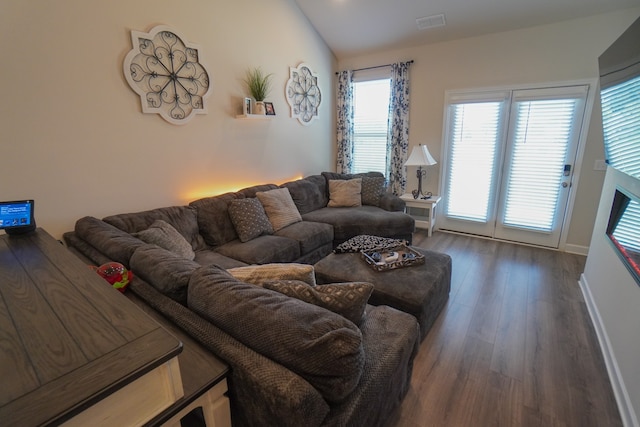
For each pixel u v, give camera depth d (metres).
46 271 1.26
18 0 1.88
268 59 3.66
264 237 3.04
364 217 3.77
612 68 1.92
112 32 2.31
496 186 4.09
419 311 2.02
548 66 3.48
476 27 3.67
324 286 1.39
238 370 0.98
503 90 3.78
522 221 3.97
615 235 2.19
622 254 1.96
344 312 1.35
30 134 2.02
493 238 4.25
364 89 4.81
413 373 1.91
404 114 4.45
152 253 1.61
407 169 4.68
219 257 2.61
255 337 1.04
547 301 2.68
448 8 3.46
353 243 2.81
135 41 2.42
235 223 2.99
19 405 0.62
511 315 2.49
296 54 4.05
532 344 2.15
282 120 4.00
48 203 2.15
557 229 3.79
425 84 4.29
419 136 4.48
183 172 2.97
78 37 2.15
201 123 3.04
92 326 0.88
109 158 2.42
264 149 3.81
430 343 2.18
